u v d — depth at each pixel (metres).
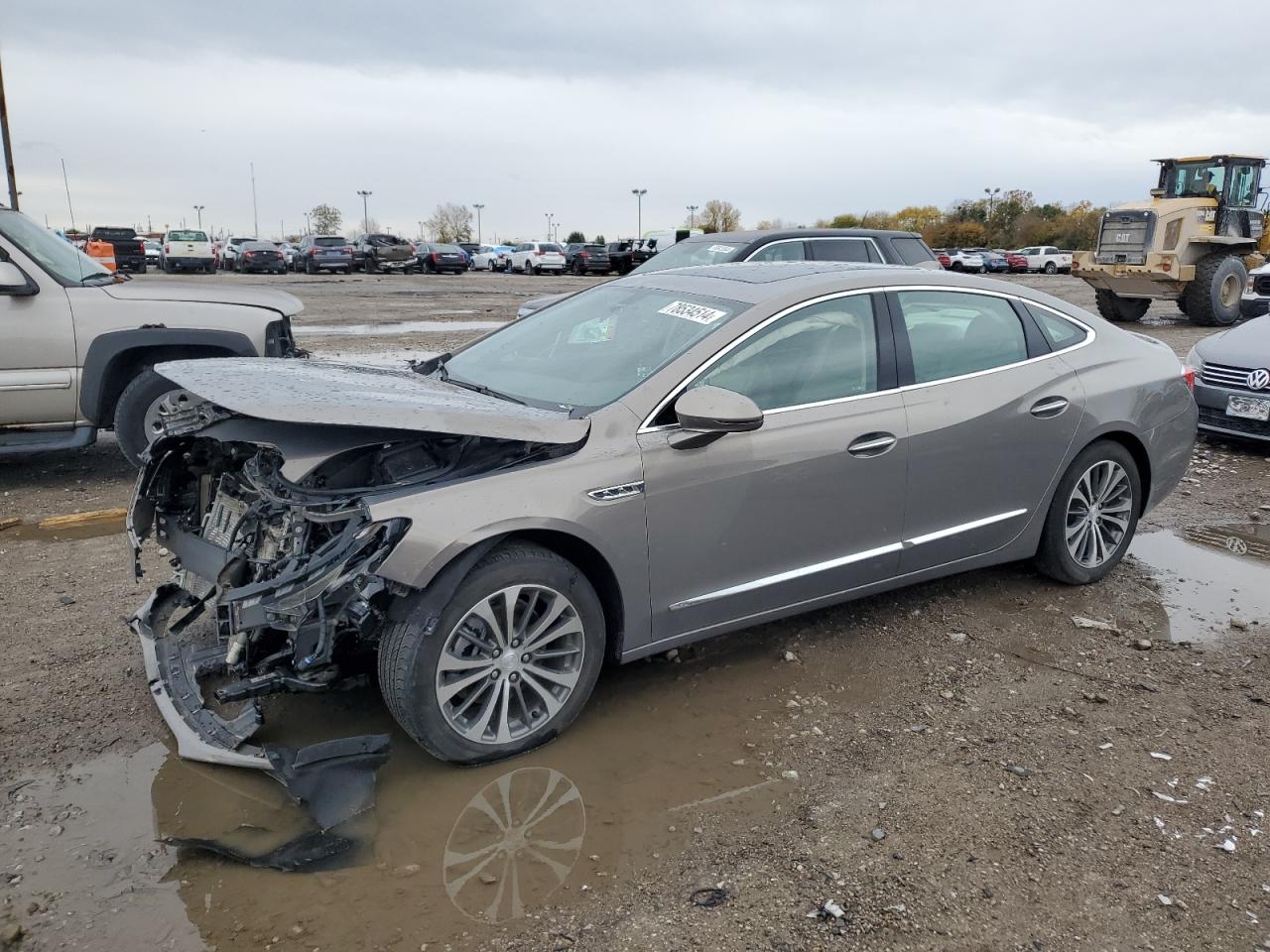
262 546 3.29
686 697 3.76
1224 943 2.49
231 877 2.72
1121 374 4.75
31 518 5.96
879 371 4.01
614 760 3.33
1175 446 5.02
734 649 4.18
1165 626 4.47
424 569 2.99
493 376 4.11
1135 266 17.88
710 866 2.78
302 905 2.61
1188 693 3.83
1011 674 3.97
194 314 6.73
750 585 3.74
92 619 4.38
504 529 3.11
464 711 3.24
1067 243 72.50
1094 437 4.62
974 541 4.37
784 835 2.92
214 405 3.29
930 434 4.06
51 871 2.72
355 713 3.60
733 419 3.27
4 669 3.88
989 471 4.29
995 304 4.48
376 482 3.23
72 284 6.53
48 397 6.43
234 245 46.59
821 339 3.90
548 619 3.30
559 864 2.79
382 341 14.21
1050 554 4.72
